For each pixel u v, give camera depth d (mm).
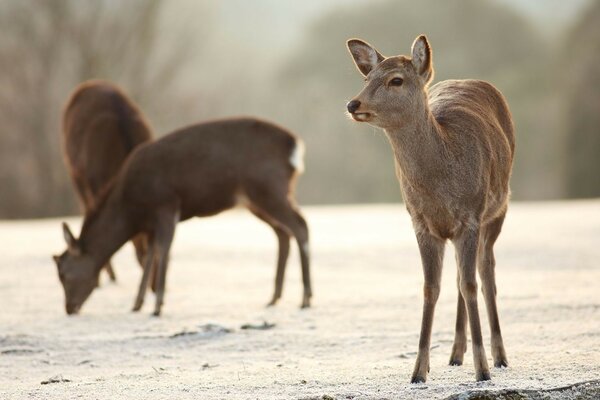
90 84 17938
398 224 24844
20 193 47375
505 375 8945
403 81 8828
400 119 8836
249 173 14312
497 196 9453
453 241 9039
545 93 52688
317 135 55281
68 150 17500
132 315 13773
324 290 15055
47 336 12195
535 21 60375
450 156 8930
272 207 14227
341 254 18922
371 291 14555
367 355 10375
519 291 13484
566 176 49156
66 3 47781
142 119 17188
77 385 9344
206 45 58062
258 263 18203
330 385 8859
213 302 14438
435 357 10055
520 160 51719
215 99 55438
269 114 57156
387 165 53469
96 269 14250
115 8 48812
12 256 19172
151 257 14453
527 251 18109
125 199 14375
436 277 9016
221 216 31578
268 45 63562
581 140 48969
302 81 56688
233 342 11453
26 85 47625
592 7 52875
